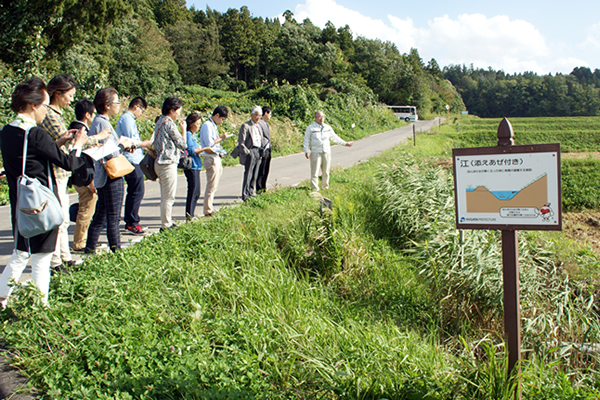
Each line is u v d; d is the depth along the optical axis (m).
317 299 4.55
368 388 2.77
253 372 2.83
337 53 82.31
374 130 41.31
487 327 4.54
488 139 42.03
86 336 3.02
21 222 3.22
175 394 2.63
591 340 4.28
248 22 91.00
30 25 19.61
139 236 6.24
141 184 6.35
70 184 4.61
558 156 2.63
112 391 2.53
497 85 149.50
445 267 4.64
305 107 31.50
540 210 2.71
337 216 6.56
